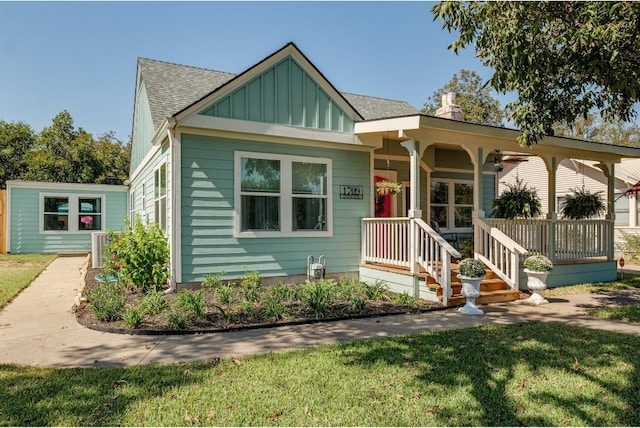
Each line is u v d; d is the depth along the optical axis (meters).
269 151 8.41
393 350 4.53
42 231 17.25
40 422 2.88
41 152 27.45
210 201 7.84
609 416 3.01
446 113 12.45
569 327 5.62
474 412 3.06
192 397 3.29
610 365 4.06
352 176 9.36
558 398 3.30
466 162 12.93
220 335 5.27
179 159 7.57
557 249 9.77
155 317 5.96
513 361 4.16
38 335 5.25
